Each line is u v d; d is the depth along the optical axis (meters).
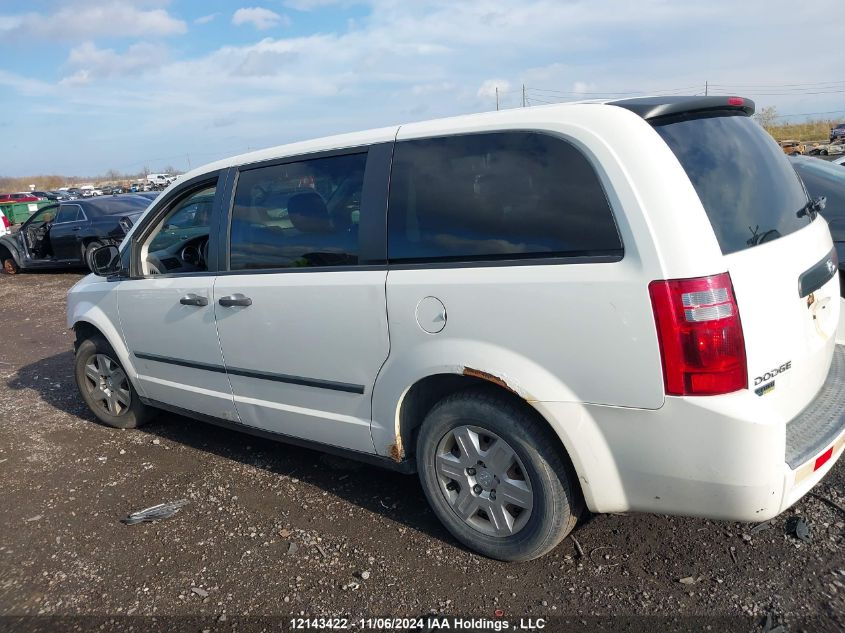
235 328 3.59
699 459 2.29
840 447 2.53
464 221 2.74
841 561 2.73
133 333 4.32
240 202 3.62
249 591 2.84
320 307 3.16
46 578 3.05
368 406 3.12
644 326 2.27
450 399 2.85
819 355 2.74
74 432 4.88
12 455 4.51
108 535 3.39
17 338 8.38
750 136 2.85
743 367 2.25
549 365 2.49
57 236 13.07
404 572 2.89
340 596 2.76
